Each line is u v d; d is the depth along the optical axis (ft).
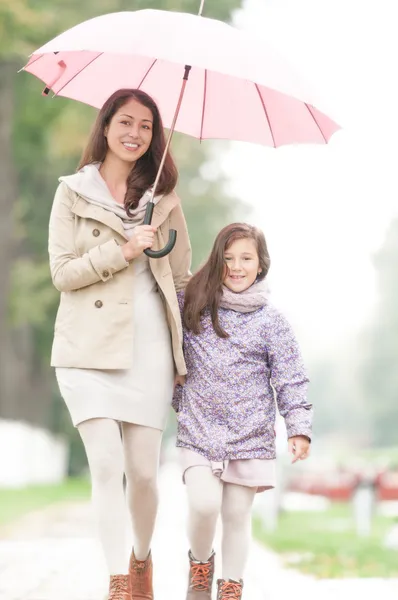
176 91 46.14
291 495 188.75
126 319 41.32
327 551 90.02
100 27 39.75
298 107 43.96
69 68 45.88
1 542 83.46
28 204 214.28
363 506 109.40
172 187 43.24
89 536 100.32
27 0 176.96
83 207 41.93
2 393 219.20
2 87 197.47
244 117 45.65
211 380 42.01
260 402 42.11
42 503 149.07
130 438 41.88
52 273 41.98
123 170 42.80
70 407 41.47
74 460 276.62
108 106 42.34
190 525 41.78
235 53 39.19
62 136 194.18
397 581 61.57
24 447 208.74
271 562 73.51
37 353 231.91
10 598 50.93
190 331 42.68
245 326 42.37
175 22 39.88
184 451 41.96
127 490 42.93
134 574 44.50
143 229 40.96
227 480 41.73
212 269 42.57
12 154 203.21
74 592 53.21
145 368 41.57
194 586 42.70
